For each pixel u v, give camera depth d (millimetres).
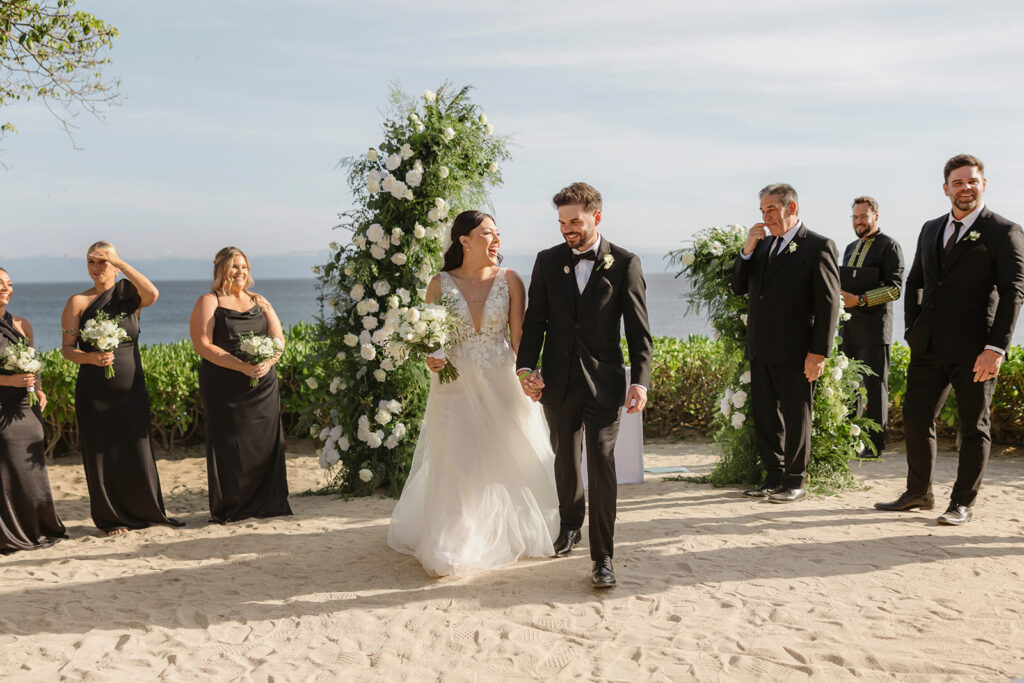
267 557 4941
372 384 6773
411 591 4211
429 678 3195
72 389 8523
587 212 4301
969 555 4539
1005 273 4918
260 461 5980
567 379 4297
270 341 5879
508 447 4680
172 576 4609
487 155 6730
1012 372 8273
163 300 123812
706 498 6211
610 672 3180
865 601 3885
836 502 5953
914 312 5594
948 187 5141
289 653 3480
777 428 6195
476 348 4633
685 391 9797
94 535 5625
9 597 4305
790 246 5773
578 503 4754
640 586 4168
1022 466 7480
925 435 5496
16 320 5500
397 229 6402
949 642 3379
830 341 5660
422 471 4910
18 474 5250
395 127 6676
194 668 3344
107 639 3678
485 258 4699
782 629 3562
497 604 3971
